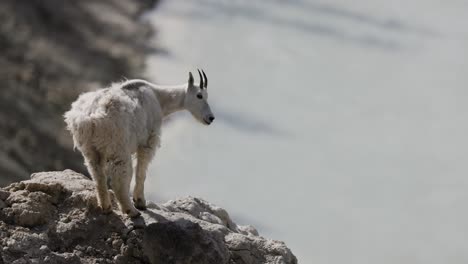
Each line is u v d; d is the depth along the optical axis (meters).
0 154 85.94
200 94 39.94
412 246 91.44
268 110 134.75
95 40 147.25
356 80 154.38
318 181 109.56
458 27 195.88
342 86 150.62
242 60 157.25
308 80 151.62
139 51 149.88
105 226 36.09
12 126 96.06
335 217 98.19
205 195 99.50
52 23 146.50
